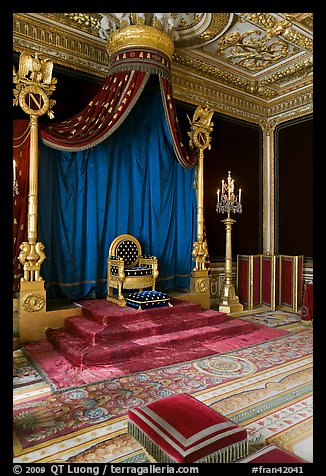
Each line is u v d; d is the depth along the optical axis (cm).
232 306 567
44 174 427
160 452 157
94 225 475
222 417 172
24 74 383
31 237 389
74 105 478
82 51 479
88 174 475
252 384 286
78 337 371
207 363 332
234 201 585
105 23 436
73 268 459
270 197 688
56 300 452
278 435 212
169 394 266
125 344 350
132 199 524
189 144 542
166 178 542
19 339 380
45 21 438
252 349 375
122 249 495
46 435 210
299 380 295
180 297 503
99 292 491
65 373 303
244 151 668
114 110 409
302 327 475
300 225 636
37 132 393
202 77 589
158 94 507
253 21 441
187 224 559
